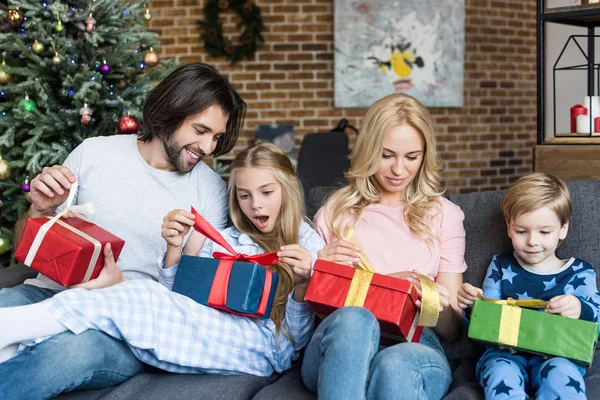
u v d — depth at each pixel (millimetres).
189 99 1720
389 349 1408
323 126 5461
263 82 5438
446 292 1536
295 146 5449
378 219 1787
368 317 1396
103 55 2578
